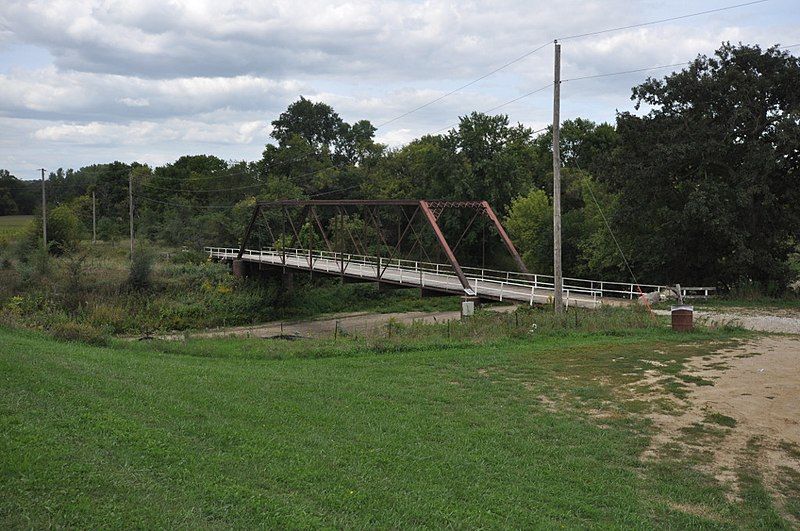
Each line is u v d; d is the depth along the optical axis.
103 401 12.82
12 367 14.20
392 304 62.41
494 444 12.97
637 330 26.41
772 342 23.91
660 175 40.28
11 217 120.44
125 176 100.50
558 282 29.06
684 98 40.75
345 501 9.27
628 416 15.06
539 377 19.09
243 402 14.72
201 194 95.31
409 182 82.81
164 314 49.16
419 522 8.88
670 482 11.39
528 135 75.44
